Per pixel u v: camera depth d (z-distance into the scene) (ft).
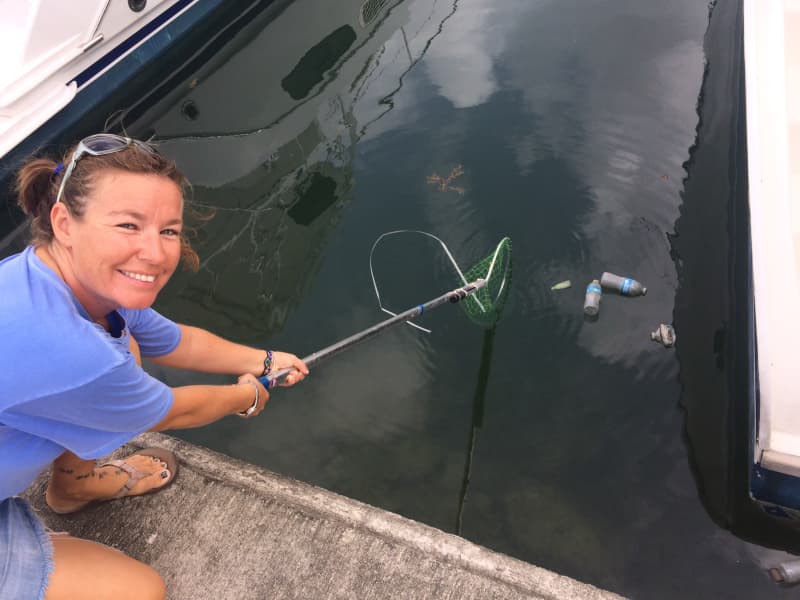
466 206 15.85
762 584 9.31
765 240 9.80
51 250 4.67
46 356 4.34
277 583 6.71
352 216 16.16
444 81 19.94
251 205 17.08
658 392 11.91
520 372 12.54
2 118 17.28
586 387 12.12
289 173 17.84
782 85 12.42
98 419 4.81
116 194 4.26
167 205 4.50
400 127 18.52
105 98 19.72
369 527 7.11
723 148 16.15
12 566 5.00
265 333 13.75
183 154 19.15
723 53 18.89
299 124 19.48
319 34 23.26
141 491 7.37
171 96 21.53
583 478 10.79
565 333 13.09
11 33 18.58
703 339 12.79
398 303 14.06
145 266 4.48
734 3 20.25
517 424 11.71
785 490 8.82
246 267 15.43
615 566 9.66
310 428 11.96
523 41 21.12
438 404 12.17
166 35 21.29
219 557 6.92
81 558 5.45
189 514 7.30
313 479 11.13
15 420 4.58
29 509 5.50
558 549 9.88
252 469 7.73
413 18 23.03
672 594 9.30
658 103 18.01
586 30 21.18
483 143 17.54
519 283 14.11
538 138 17.42
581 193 15.83
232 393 6.34
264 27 24.09
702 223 14.84
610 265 14.26
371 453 11.48
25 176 4.64
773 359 8.55
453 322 13.55
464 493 10.71
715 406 11.66
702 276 13.87
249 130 19.61
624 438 11.30
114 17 19.26
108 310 5.08
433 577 6.70
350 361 13.05
